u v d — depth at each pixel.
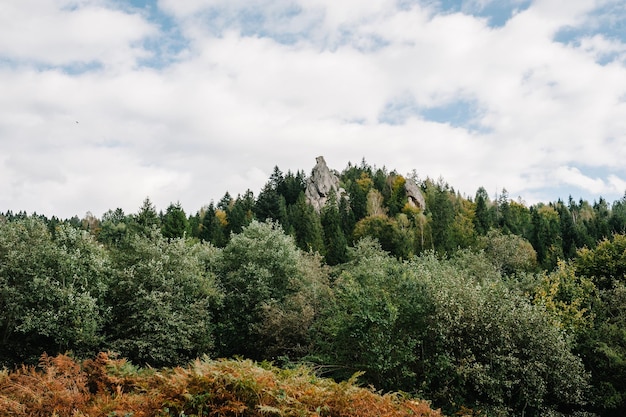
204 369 7.78
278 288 27.81
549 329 15.92
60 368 10.26
